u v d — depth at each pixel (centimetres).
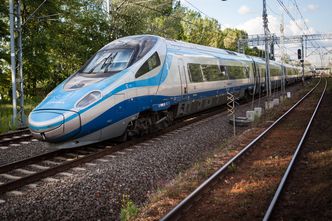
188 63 1556
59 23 2728
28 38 2414
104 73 1151
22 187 777
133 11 3447
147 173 870
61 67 2917
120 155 1044
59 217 636
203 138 1282
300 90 4016
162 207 654
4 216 638
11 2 1622
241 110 2105
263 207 644
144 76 1212
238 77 2327
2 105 2369
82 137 1039
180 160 1000
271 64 3512
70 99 1020
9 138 1358
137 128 1238
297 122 1588
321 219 588
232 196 704
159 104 1303
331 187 719
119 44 1277
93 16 2783
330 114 1786
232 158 924
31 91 2825
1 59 2353
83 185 782
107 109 1060
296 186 749
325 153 973
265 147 1116
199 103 1705
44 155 1018
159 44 1345
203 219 607
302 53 4559
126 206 684
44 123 957
